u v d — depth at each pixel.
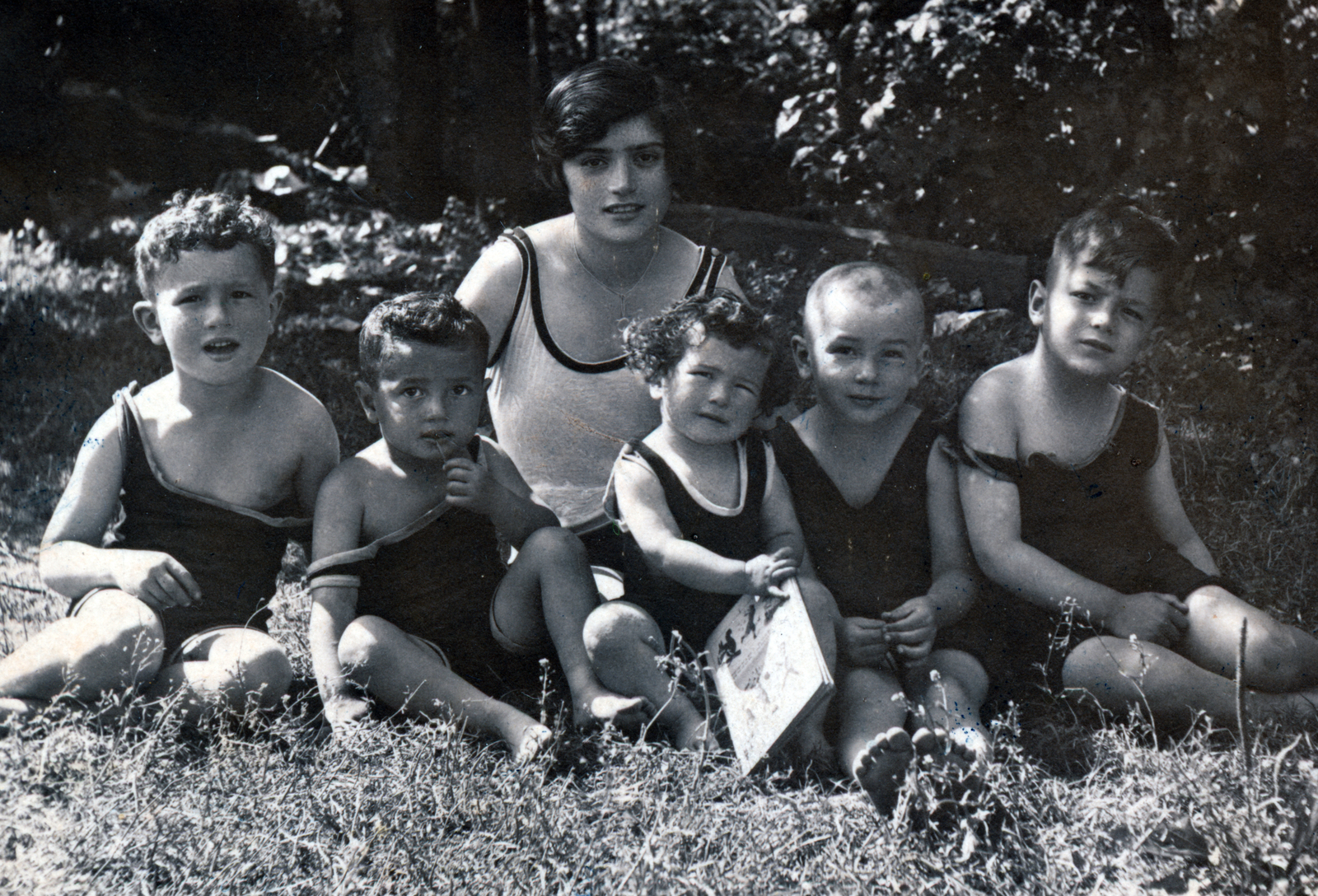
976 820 2.24
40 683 2.65
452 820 2.29
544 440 3.15
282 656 2.74
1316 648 2.77
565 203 5.58
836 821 2.30
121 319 4.91
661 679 2.66
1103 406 3.00
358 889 2.09
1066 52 5.39
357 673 2.73
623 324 3.15
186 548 2.89
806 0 6.26
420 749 2.47
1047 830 2.24
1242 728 2.33
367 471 2.87
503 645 2.89
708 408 2.78
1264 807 2.19
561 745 2.63
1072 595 2.86
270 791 2.37
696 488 2.83
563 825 2.26
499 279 3.14
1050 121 5.41
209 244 2.78
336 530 2.84
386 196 5.79
